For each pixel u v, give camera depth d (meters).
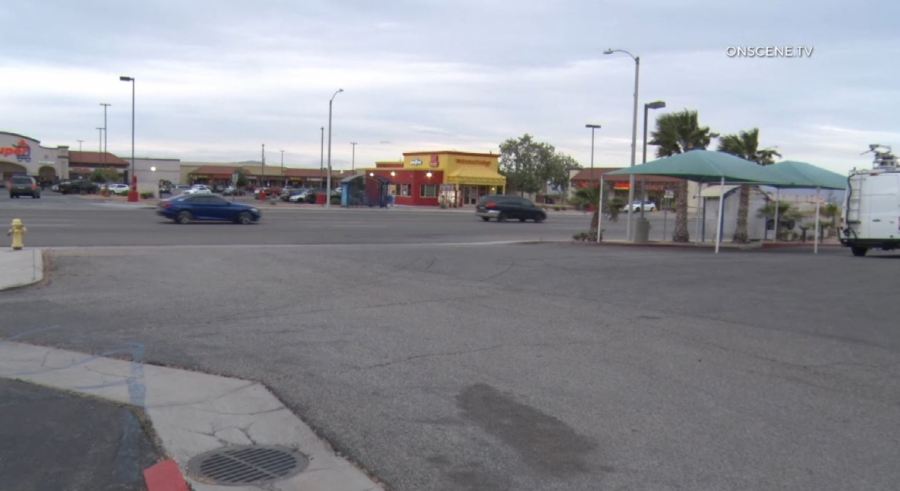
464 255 20.67
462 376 7.55
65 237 24.25
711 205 32.50
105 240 23.50
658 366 8.02
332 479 5.03
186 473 5.07
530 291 13.67
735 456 5.45
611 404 6.66
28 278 13.73
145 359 8.10
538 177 89.69
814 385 7.36
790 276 16.72
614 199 31.53
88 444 5.57
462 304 12.06
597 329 10.05
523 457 5.41
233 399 6.73
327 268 16.77
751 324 10.55
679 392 7.04
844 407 6.65
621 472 5.15
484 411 6.44
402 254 20.62
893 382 7.52
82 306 11.31
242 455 5.43
